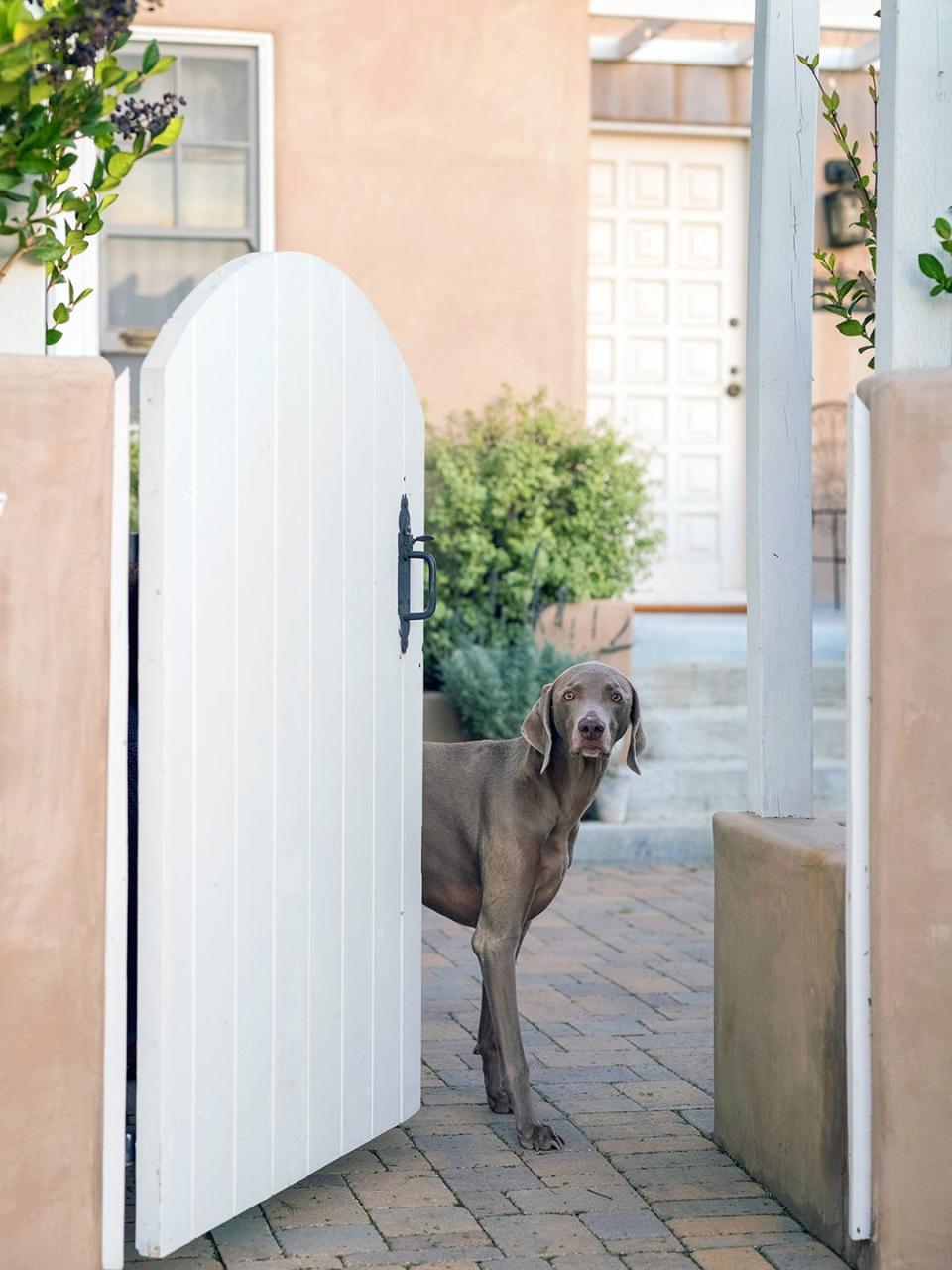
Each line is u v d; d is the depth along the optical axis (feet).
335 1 27.81
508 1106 13.29
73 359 8.90
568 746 12.42
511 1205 11.19
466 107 28.48
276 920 10.57
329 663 11.14
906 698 9.54
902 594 9.52
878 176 10.04
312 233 28.09
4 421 8.68
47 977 8.87
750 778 12.48
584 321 29.19
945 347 9.86
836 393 37.78
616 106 34.65
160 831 9.34
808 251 12.12
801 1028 10.87
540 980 17.38
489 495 26.61
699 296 35.94
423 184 28.43
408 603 12.39
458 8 28.30
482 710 24.21
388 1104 12.27
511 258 28.81
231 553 9.95
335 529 11.19
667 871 23.29
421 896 13.06
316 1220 10.85
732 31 34.55
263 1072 10.50
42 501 8.76
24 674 8.75
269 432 10.32
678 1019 15.96
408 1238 10.54
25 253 9.60
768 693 12.24
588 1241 10.54
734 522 36.32
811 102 12.08
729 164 35.83
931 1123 9.61
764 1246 10.50
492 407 28.32
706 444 36.14
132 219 27.53
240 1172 10.27
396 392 12.14
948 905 9.56
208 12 27.32
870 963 9.75
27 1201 8.87
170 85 27.48
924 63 9.73
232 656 9.98
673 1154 12.30
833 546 37.63
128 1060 12.28
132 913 12.04
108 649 8.96
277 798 10.53
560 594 26.37
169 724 9.37
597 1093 13.74
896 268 9.81
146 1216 9.46
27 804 8.79
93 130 9.19
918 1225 9.63
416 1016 12.73
